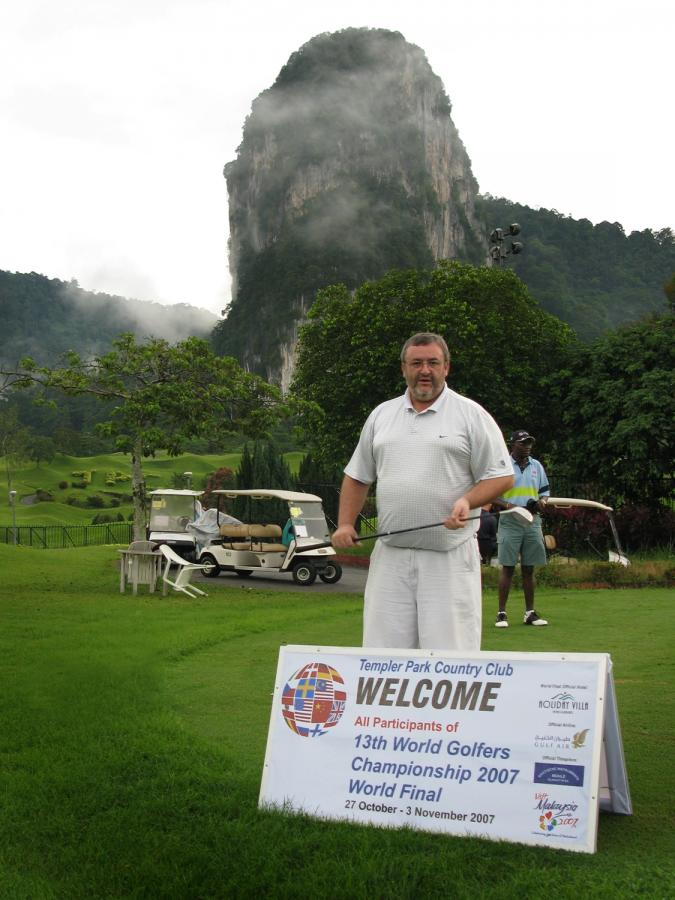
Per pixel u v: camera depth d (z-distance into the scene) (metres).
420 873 3.12
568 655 3.55
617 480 25.53
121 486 104.31
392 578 4.27
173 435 19.12
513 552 9.30
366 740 3.75
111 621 10.42
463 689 3.66
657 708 5.61
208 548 19.83
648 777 4.30
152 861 3.34
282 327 196.00
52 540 55.19
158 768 4.45
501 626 9.29
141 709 5.70
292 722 3.90
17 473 108.62
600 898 2.90
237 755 4.73
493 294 31.34
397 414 4.38
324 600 14.18
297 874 3.20
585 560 19.45
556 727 3.47
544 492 9.43
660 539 21.19
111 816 3.82
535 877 3.07
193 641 8.54
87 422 143.38
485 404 29.84
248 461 40.50
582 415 26.86
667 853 3.34
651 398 24.23
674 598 12.11
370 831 3.52
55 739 5.01
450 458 4.21
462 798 3.52
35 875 3.29
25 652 7.90
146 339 20.09
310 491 32.69
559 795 3.39
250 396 19.78
